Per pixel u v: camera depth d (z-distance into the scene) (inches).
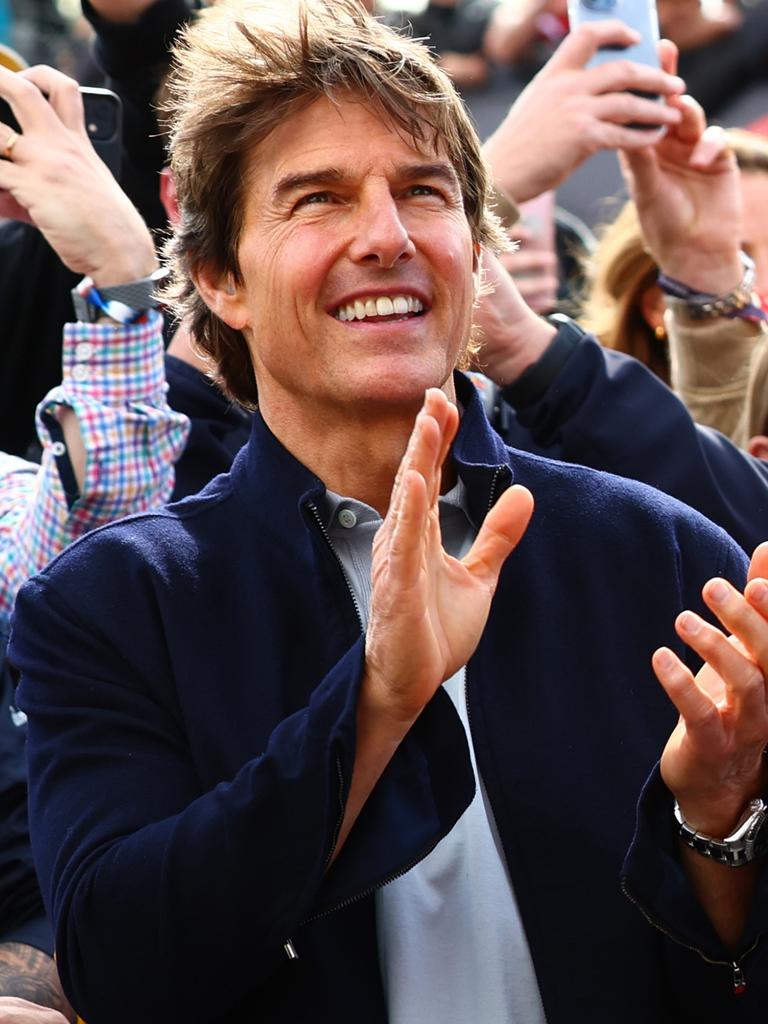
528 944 222.2
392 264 225.0
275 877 203.2
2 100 328.8
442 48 643.5
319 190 228.8
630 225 413.4
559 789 225.3
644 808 210.5
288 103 229.6
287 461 237.9
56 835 221.3
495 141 362.3
